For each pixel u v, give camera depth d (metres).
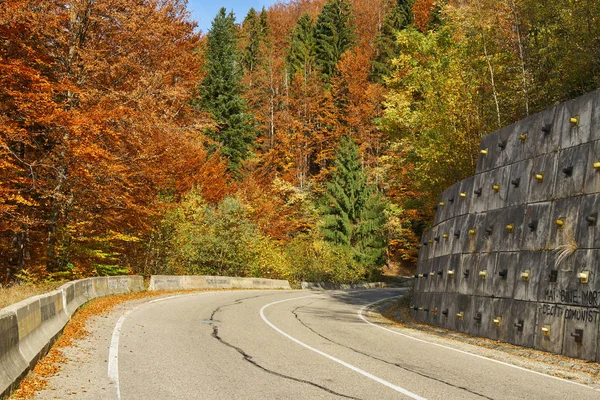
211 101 54.78
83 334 10.59
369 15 79.31
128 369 7.70
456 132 22.03
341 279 47.06
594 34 17.06
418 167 24.64
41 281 19.73
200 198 33.91
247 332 12.16
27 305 8.04
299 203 53.22
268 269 39.09
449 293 16.08
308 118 63.91
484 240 14.58
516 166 13.89
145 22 20.34
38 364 7.71
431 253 18.78
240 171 51.41
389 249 60.62
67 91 19.73
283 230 48.88
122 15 19.91
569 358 10.32
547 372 9.17
